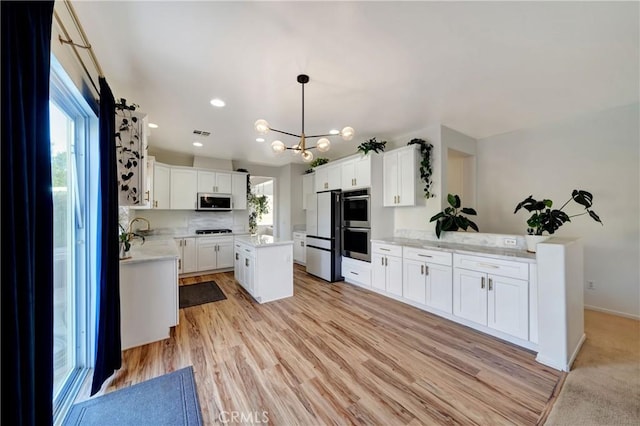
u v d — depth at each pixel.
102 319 1.78
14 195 0.79
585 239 3.28
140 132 2.28
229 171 5.57
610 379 1.91
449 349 2.33
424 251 3.21
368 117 3.33
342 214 4.66
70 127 1.83
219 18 1.60
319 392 1.77
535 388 1.81
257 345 2.39
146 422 1.51
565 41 1.85
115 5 1.48
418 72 2.27
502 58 2.06
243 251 4.07
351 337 2.55
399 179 3.93
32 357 0.84
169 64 2.11
